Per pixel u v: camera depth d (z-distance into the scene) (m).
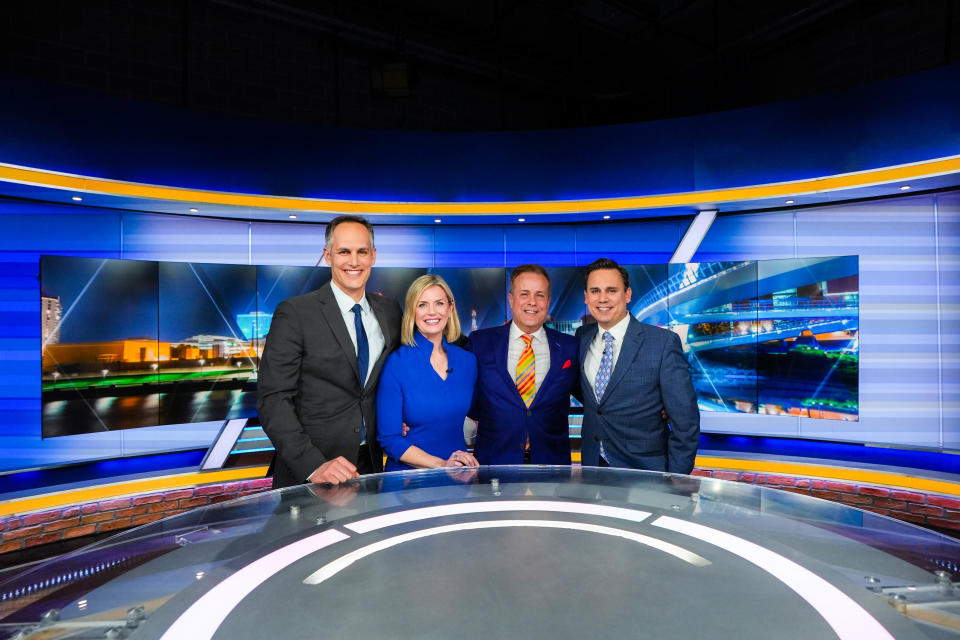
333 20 5.16
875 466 3.70
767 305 3.97
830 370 3.77
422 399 1.79
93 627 0.66
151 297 3.80
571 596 0.73
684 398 1.90
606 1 5.27
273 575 0.80
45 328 3.42
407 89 5.51
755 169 3.57
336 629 0.65
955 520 3.34
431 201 3.98
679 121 3.75
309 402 1.81
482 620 0.66
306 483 1.42
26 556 3.24
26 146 3.03
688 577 0.78
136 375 3.73
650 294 4.23
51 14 4.27
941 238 3.67
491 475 1.37
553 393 1.97
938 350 3.71
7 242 3.56
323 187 3.86
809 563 0.83
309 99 5.40
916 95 3.09
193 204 3.68
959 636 0.63
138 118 3.37
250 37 5.11
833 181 3.44
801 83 5.46
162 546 0.92
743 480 3.99
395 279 4.37
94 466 3.80
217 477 3.94
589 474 1.37
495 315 4.39
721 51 5.86
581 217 4.18
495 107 6.53
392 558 0.86
